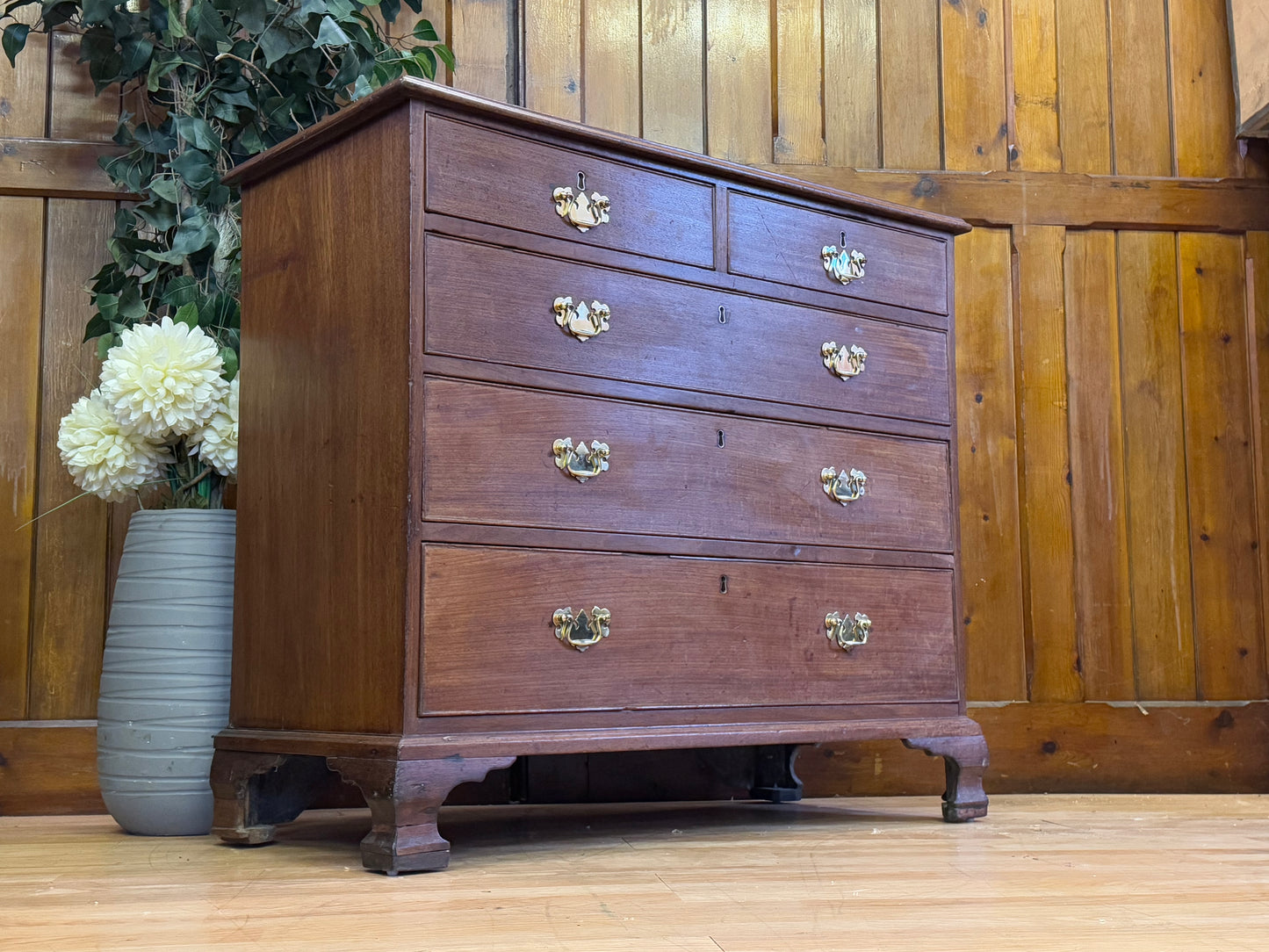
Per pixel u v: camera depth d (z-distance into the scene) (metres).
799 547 1.95
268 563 1.78
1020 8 2.82
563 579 1.67
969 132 2.79
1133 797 2.55
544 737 1.61
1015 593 2.67
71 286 2.37
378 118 1.65
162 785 1.87
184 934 1.11
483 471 1.61
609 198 1.78
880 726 1.98
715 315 1.89
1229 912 1.22
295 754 1.66
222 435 1.94
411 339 1.56
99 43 2.21
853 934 1.11
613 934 1.11
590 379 1.73
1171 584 2.74
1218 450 2.79
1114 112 2.83
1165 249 2.82
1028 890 1.35
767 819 2.13
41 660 2.29
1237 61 2.85
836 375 2.04
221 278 2.19
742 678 1.85
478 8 2.59
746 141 2.69
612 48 2.65
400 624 1.53
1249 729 2.70
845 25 2.77
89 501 2.33
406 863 1.47
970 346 2.72
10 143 2.36
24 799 2.25
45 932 1.13
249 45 2.21
